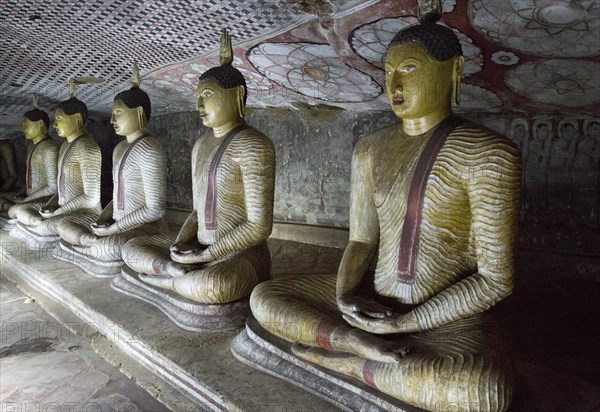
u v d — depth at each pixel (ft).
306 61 16.38
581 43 10.89
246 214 14.10
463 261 9.72
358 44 13.97
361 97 19.56
